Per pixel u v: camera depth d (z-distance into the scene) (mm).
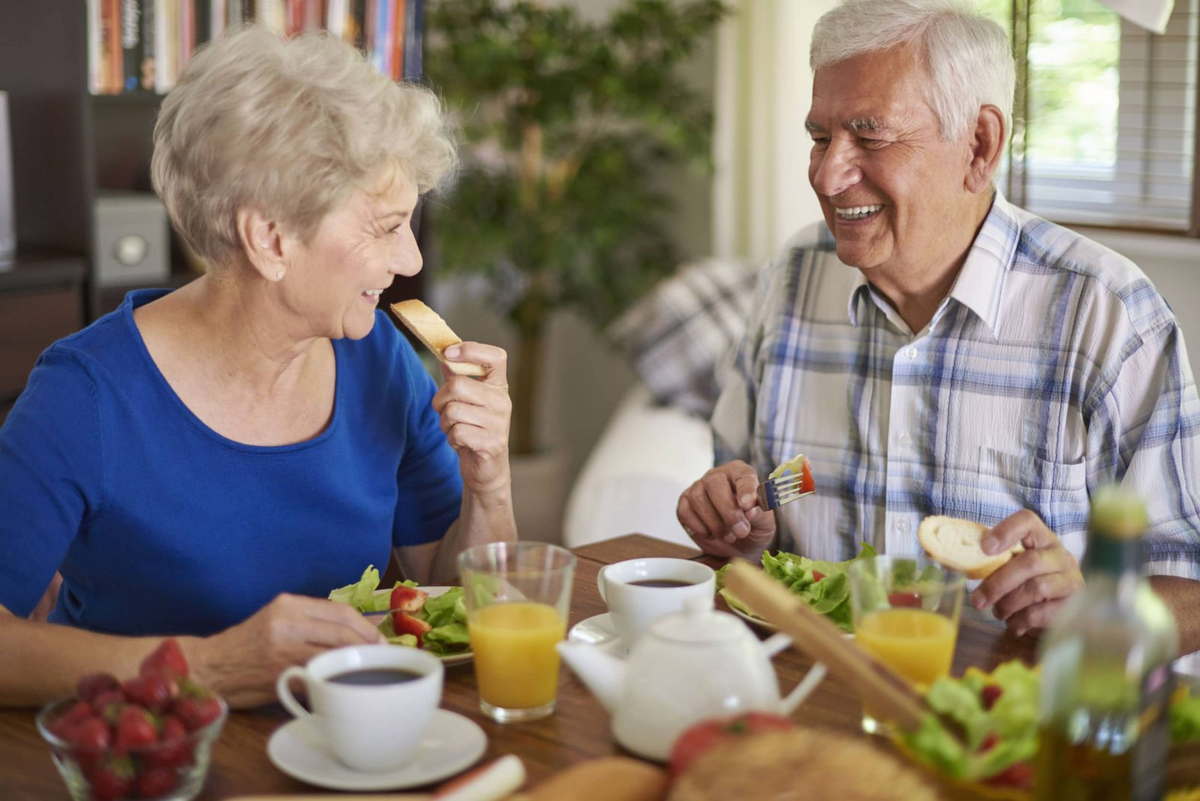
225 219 1192
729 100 3580
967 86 1450
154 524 1277
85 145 2467
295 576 1363
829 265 1727
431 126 1245
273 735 955
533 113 3717
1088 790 722
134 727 828
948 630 979
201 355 1303
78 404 1237
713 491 1480
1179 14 2311
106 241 2619
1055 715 728
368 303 1269
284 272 1212
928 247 1533
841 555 1681
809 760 729
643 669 908
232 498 1313
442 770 899
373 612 1206
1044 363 1539
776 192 3496
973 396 1576
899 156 1466
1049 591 1178
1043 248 1581
